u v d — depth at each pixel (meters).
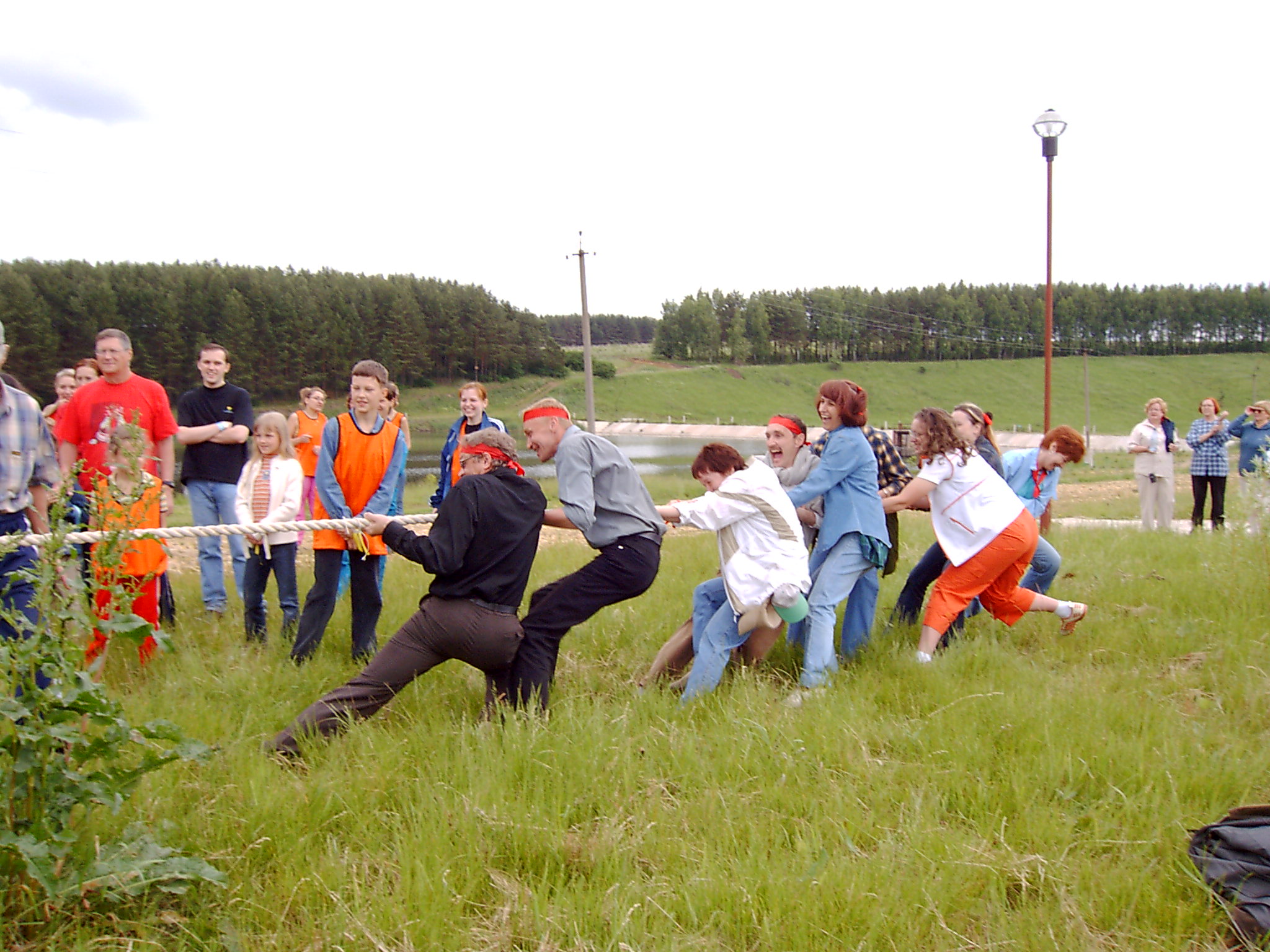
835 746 4.00
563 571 8.74
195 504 6.84
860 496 5.36
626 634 6.17
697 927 2.83
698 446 73.12
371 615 5.58
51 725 2.75
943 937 2.79
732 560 4.95
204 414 6.77
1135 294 146.12
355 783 3.52
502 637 4.17
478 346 114.25
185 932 2.68
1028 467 6.70
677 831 3.36
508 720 4.10
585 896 2.89
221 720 4.22
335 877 2.93
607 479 4.70
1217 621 6.17
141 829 2.92
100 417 5.59
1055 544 9.95
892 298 148.75
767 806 3.57
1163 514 12.85
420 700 4.66
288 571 6.39
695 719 4.49
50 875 2.59
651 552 4.69
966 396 118.19
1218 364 131.12
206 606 6.88
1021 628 6.24
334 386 96.00
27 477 4.23
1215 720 4.43
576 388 115.75
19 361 72.62
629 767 3.73
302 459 8.91
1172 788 3.61
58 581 2.88
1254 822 3.08
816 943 2.72
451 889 2.90
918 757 4.02
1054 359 135.12
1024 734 4.18
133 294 80.12
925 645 5.39
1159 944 2.75
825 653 5.15
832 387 5.39
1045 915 2.87
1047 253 16.00
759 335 142.00
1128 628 6.03
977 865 3.08
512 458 4.39
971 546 5.41
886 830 3.34
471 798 3.41
